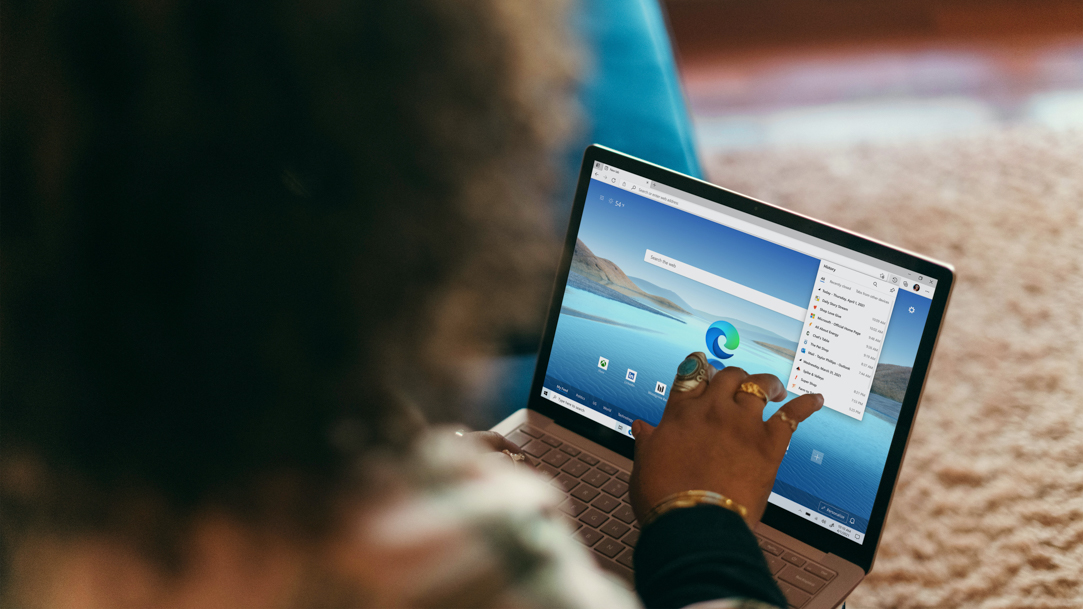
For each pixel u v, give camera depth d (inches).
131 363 9.0
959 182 81.5
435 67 8.7
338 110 8.5
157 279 8.8
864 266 28.5
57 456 9.8
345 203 8.8
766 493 21.5
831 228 28.9
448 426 10.9
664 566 18.0
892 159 85.2
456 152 9.0
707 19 107.0
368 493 10.6
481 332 10.3
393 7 8.5
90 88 8.4
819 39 104.3
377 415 10.1
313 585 10.9
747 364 30.2
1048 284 69.5
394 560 10.9
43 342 9.1
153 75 8.2
